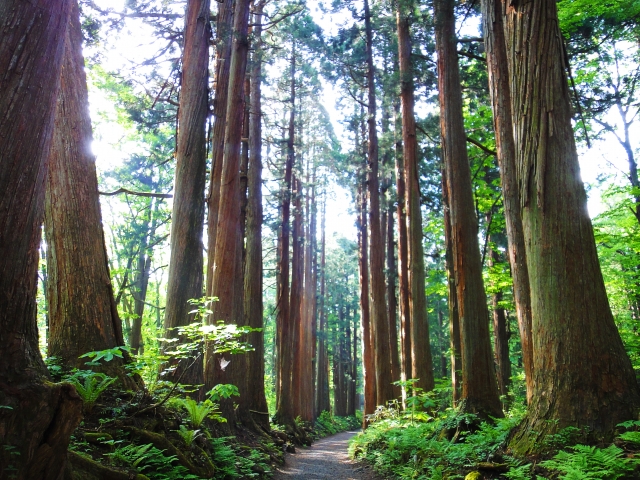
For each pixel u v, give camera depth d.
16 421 2.91
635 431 4.41
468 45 14.27
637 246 13.64
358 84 18.06
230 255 10.38
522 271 7.59
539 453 4.91
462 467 6.11
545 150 5.47
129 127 15.98
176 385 5.73
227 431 9.86
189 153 9.41
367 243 24.03
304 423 24.38
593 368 4.89
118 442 4.84
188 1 10.17
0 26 3.04
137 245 23.05
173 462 5.43
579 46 13.21
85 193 6.45
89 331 6.07
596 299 5.08
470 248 9.38
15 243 3.03
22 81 3.08
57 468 3.25
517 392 16.64
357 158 19.58
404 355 16.12
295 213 24.09
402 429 10.09
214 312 10.01
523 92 5.76
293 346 24.94
